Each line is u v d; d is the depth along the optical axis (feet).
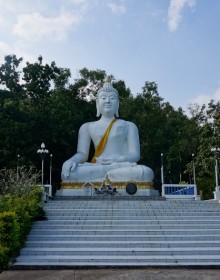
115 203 65.92
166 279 34.50
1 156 113.19
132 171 85.20
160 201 67.46
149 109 160.04
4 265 39.60
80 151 93.66
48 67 144.15
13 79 145.89
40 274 37.35
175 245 47.57
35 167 116.06
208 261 42.83
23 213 49.03
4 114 120.37
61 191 85.66
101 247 47.14
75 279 34.94
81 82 152.87
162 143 161.99
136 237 49.80
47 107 132.67
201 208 64.44
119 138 92.84
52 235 50.39
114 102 96.07
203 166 123.34
